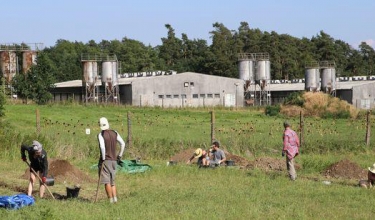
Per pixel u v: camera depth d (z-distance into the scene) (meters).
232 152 27.94
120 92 86.56
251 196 15.66
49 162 19.66
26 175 19.36
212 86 83.00
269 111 63.59
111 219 12.41
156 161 24.88
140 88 79.81
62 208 13.52
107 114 58.09
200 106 75.44
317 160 23.97
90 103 73.81
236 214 13.05
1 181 18.42
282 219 12.63
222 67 126.50
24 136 27.33
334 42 163.12
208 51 136.88
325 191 16.75
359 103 84.62
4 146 25.19
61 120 49.69
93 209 13.51
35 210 13.12
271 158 24.39
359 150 28.94
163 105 75.81
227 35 153.25
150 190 16.86
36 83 71.81
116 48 144.62
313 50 149.00
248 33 154.38
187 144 28.53
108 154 14.64
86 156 25.95
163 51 160.88
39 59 74.19
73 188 15.91
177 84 81.38
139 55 142.88
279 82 106.12
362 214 13.34
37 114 29.09
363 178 20.55
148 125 47.41
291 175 19.44
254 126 47.19
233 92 84.25
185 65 139.00
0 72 79.75
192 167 22.05
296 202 14.79
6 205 13.59
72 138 30.30
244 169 22.02
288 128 19.59
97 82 85.44
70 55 136.38
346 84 92.31
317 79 89.50
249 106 79.12
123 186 18.08
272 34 144.38
